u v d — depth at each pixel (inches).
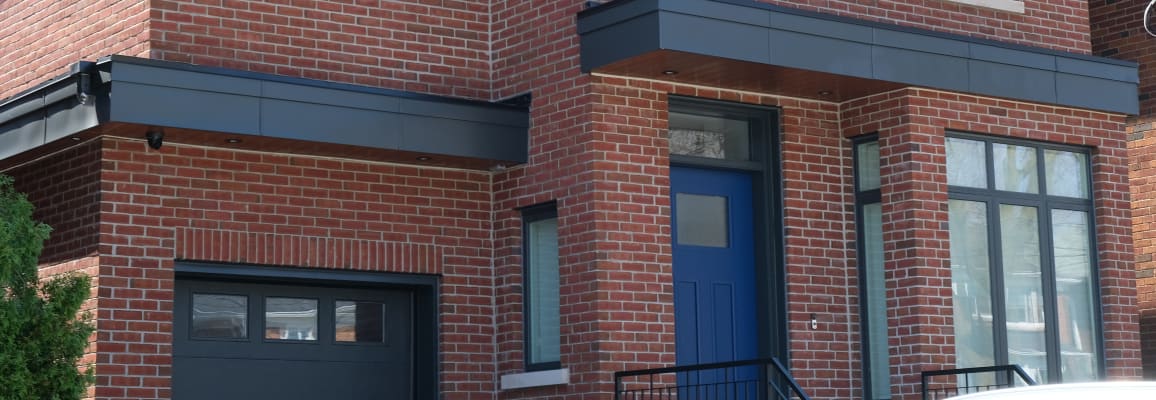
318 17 517.3
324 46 517.3
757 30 496.7
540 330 534.6
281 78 478.9
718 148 552.1
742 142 558.9
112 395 468.1
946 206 547.2
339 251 514.0
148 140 474.3
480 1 553.6
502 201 544.1
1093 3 683.4
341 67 519.5
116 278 473.7
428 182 535.5
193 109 462.6
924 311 535.5
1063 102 573.9
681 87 530.9
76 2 525.3
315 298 525.7
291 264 504.1
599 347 500.4
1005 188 574.2
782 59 500.4
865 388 554.3
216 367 501.7
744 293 550.6
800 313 545.0
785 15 503.2
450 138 512.1
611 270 505.7
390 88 528.1
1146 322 654.5
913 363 535.8
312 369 521.3
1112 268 593.6
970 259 560.7
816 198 555.5
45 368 411.2
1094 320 592.7
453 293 535.5
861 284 559.2
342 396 526.6
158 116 456.1
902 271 541.3
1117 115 604.1
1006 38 588.4
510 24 547.2
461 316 536.1
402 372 540.1
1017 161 579.8
